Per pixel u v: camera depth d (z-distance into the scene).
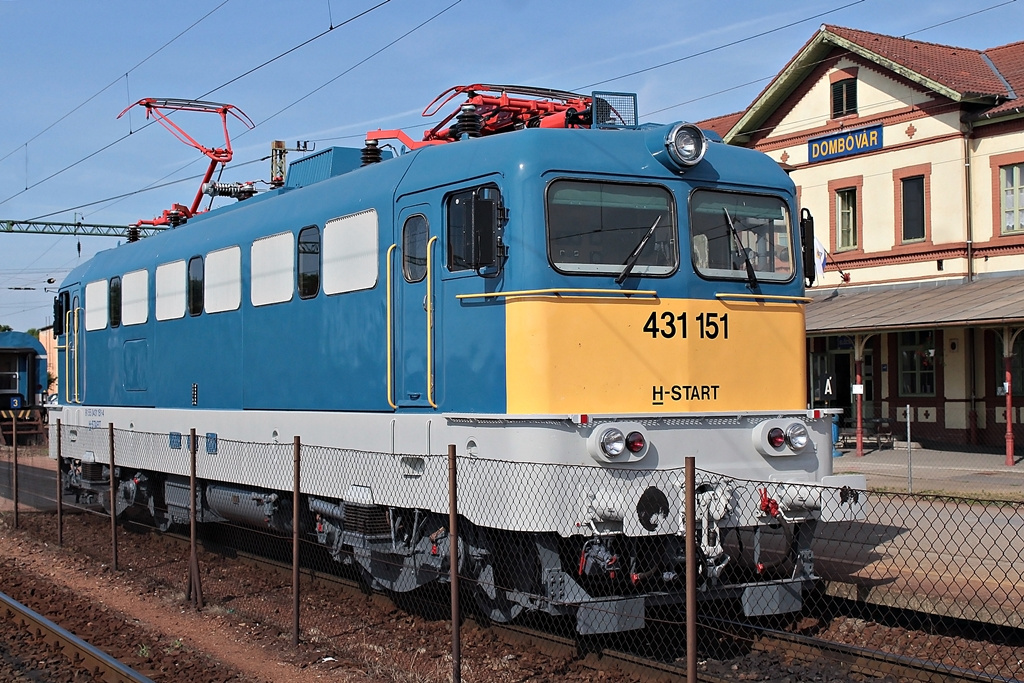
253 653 8.29
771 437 8.06
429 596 9.17
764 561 8.36
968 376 24.23
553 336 7.57
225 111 15.95
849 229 26.98
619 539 7.84
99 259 15.50
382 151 10.61
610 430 7.41
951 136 24.45
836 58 26.83
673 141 7.97
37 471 23.97
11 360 33.84
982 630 7.71
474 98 10.03
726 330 8.23
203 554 12.70
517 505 7.37
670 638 7.97
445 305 8.21
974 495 15.18
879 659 7.05
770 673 7.15
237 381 11.18
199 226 12.59
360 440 9.08
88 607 10.12
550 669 7.36
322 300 9.71
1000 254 23.92
